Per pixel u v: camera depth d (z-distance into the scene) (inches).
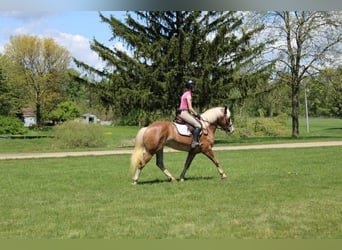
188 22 1275.8
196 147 478.6
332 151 836.6
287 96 1599.4
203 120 486.9
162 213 329.7
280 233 274.7
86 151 1040.2
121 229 288.2
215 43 1237.1
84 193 423.8
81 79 1314.0
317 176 508.7
